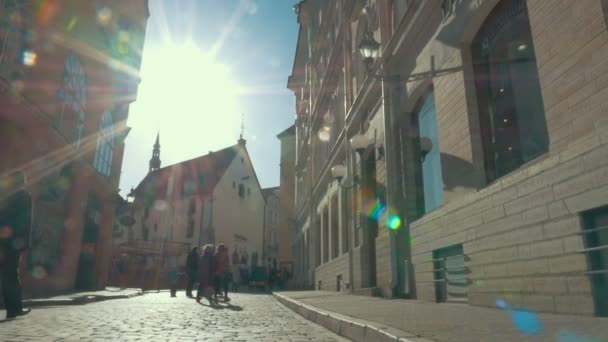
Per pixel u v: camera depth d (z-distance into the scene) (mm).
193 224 46812
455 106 7500
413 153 10125
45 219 13336
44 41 11969
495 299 5980
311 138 25531
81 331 5250
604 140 4203
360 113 14297
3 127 10367
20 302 6453
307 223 27125
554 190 4891
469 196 6789
